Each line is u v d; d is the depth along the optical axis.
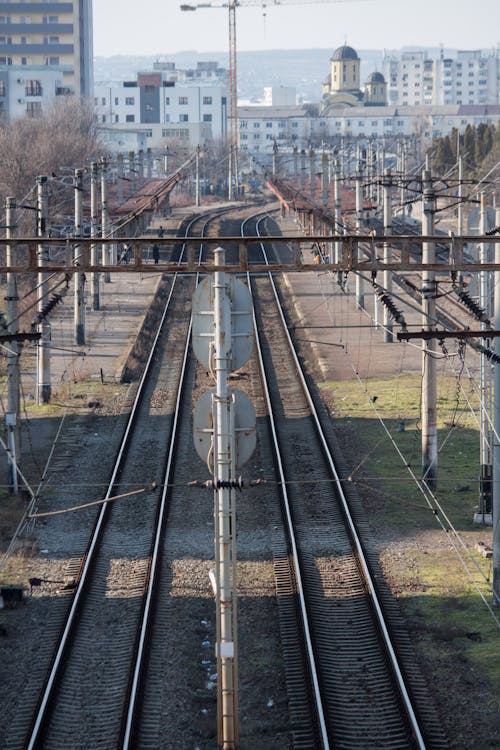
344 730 52.59
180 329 175.12
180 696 56.19
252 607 67.50
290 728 53.09
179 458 101.00
